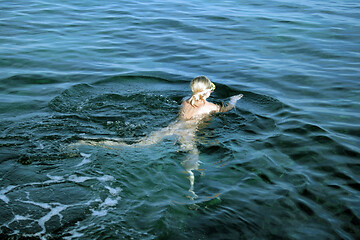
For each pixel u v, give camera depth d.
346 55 7.74
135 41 8.68
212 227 3.30
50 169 4.07
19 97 5.88
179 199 3.66
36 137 4.67
